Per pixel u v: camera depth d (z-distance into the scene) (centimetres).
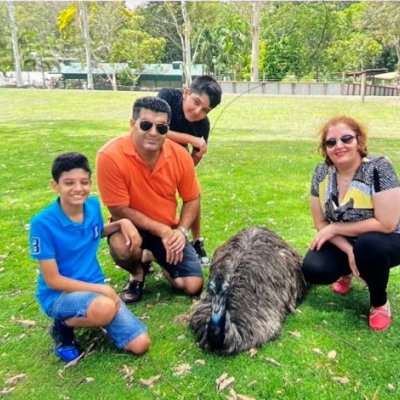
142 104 390
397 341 367
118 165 405
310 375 332
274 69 4288
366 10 3541
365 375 331
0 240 582
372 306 387
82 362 354
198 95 469
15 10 5481
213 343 342
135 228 406
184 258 436
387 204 363
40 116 1941
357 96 3006
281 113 2061
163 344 370
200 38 4800
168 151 422
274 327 374
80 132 1473
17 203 724
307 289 445
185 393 320
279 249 436
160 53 5303
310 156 1060
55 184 344
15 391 329
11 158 1052
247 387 322
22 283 475
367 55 4191
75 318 342
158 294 445
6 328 400
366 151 379
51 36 5600
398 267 482
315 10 4153
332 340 369
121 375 340
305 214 651
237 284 376
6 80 5700
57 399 320
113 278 483
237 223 619
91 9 4634
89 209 365
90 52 4769
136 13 5138
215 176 871
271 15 4262
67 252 351
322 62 4247
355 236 384
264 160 1016
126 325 356
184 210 448
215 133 1503
